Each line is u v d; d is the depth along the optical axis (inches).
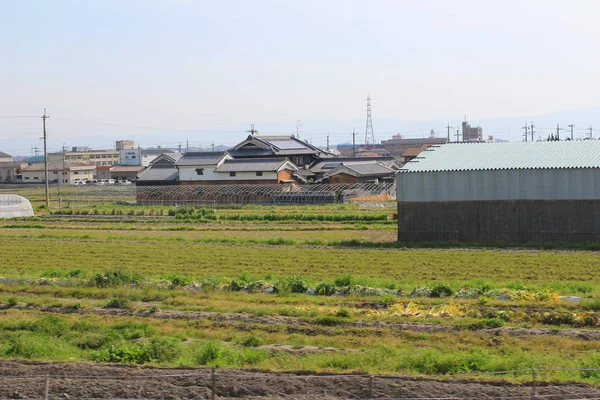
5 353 869.8
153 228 2450.8
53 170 6102.4
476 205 1863.9
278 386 711.1
